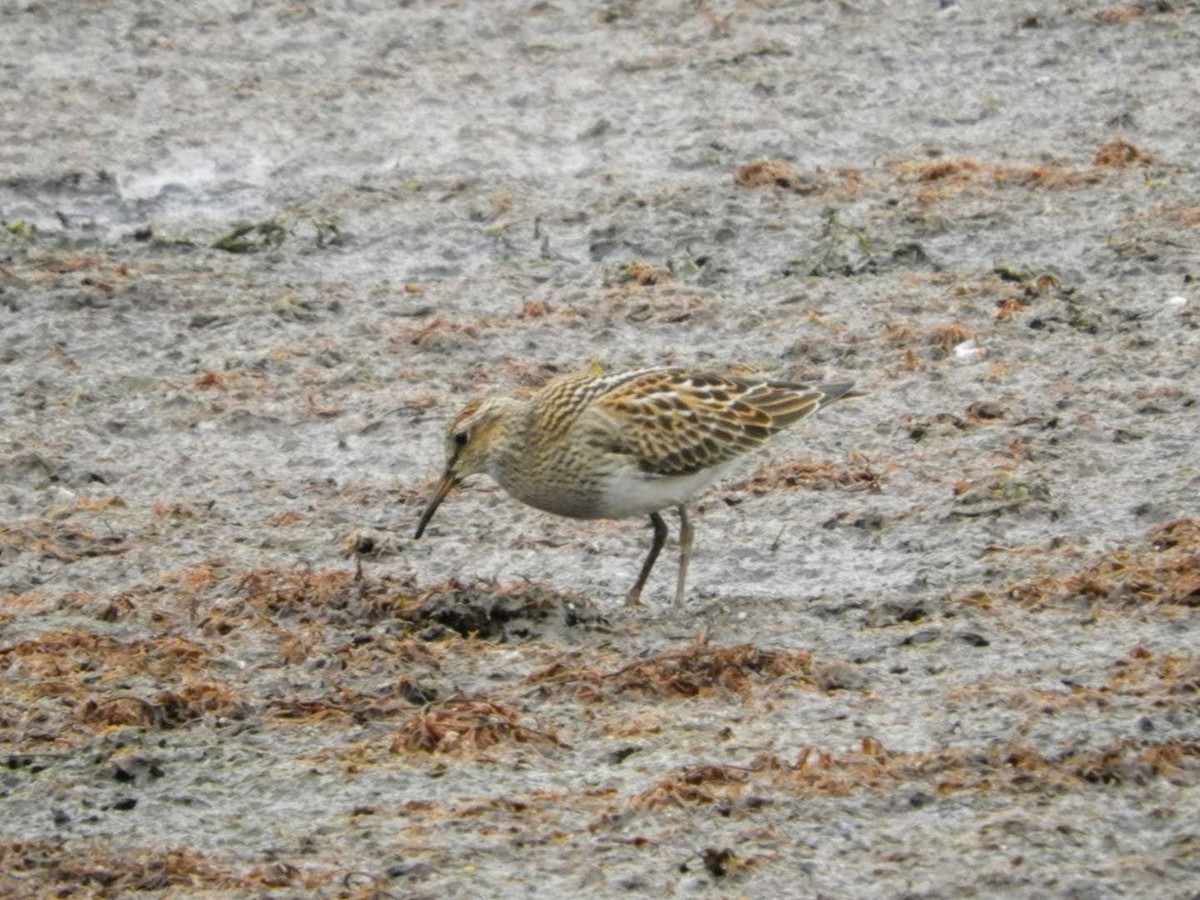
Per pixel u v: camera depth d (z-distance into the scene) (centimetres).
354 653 1895
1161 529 2120
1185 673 1789
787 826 1550
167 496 2358
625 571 2141
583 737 1728
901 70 3791
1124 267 2936
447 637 1952
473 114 3634
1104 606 1961
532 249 3109
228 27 4066
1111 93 3650
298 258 3089
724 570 2133
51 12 4116
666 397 2027
